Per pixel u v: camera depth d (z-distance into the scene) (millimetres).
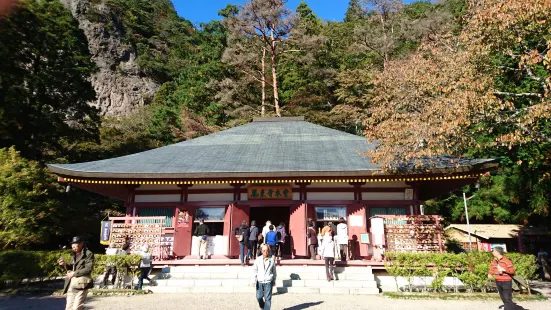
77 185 16656
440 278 12562
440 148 12812
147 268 13211
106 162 17094
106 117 57031
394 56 44000
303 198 16578
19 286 14125
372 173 14742
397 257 13039
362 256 15461
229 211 16531
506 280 9008
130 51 78500
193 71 49125
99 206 32500
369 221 16344
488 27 12633
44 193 18469
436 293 12188
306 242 15836
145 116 51500
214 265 14766
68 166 16031
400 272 12820
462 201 31016
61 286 14031
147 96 71750
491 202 29219
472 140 13430
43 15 30953
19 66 28641
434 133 12844
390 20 46906
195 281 13305
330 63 47094
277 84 44438
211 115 41625
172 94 51094
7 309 10633
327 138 20938
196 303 10930
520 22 11930
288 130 23281
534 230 25938
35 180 18078
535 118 12312
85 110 34656
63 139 34688
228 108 41281
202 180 15453
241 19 39875
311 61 41750
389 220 15805
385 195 16609
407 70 15805
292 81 43031
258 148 19219
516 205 28031
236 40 42969
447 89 13133
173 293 12672
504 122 13797
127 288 13117
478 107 12047
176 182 15578
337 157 17047
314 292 12531
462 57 13625
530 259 12914
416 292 12422
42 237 18109
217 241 16125
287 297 11750
